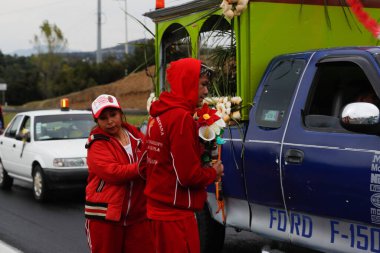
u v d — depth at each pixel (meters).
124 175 4.00
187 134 3.42
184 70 3.49
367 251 3.95
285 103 4.76
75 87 61.34
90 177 4.25
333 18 5.64
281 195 4.60
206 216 5.66
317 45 5.57
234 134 5.10
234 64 5.71
